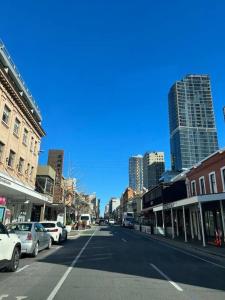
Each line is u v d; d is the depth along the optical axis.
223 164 27.98
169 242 28.64
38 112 34.06
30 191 27.23
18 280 9.78
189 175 37.34
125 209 130.75
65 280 9.82
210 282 9.66
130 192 123.38
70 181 62.00
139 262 14.23
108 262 14.13
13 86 26.08
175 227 39.69
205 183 32.03
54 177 45.66
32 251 15.53
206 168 31.84
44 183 41.09
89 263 13.77
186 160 64.25
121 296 7.80
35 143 35.72
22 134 30.25
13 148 27.92
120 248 21.31
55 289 8.52
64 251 18.86
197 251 20.36
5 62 24.25
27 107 30.55
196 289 8.65
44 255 16.75
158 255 17.44
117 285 9.12
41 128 36.22
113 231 51.72
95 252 18.42
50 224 24.38
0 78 23.98
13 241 11.21
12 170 27.89
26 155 31.83
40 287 8.77
